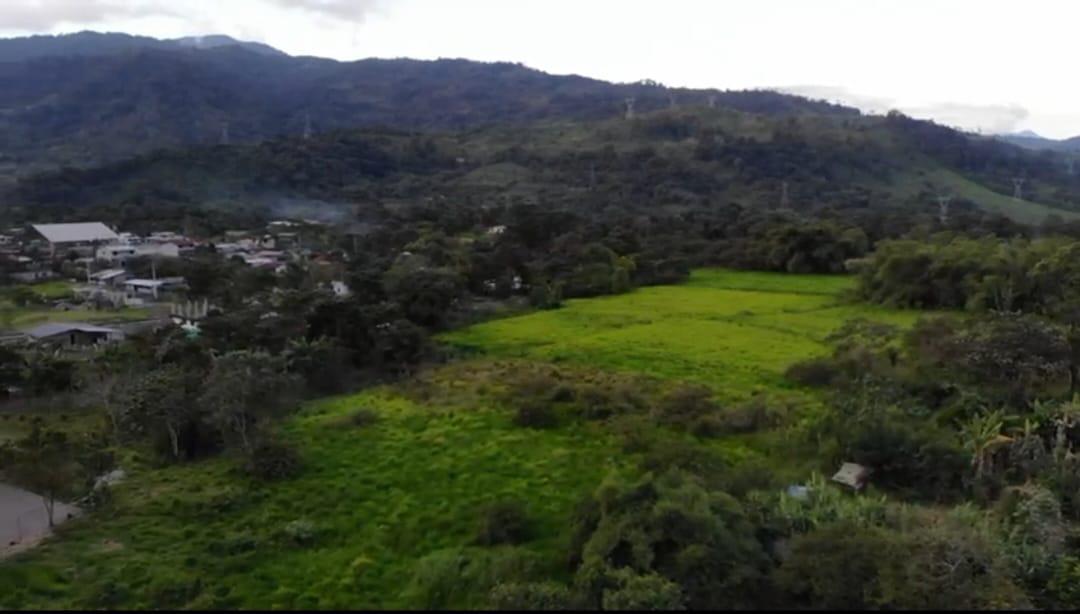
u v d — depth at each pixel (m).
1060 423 35.94
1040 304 65.19
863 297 79.62
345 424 43.47
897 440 34.81
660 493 28.25
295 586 28.58
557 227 102.06
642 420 42.00
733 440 39.84
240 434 41.12
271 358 48.62
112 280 94.12
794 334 63.97
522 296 85.12
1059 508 29.84
